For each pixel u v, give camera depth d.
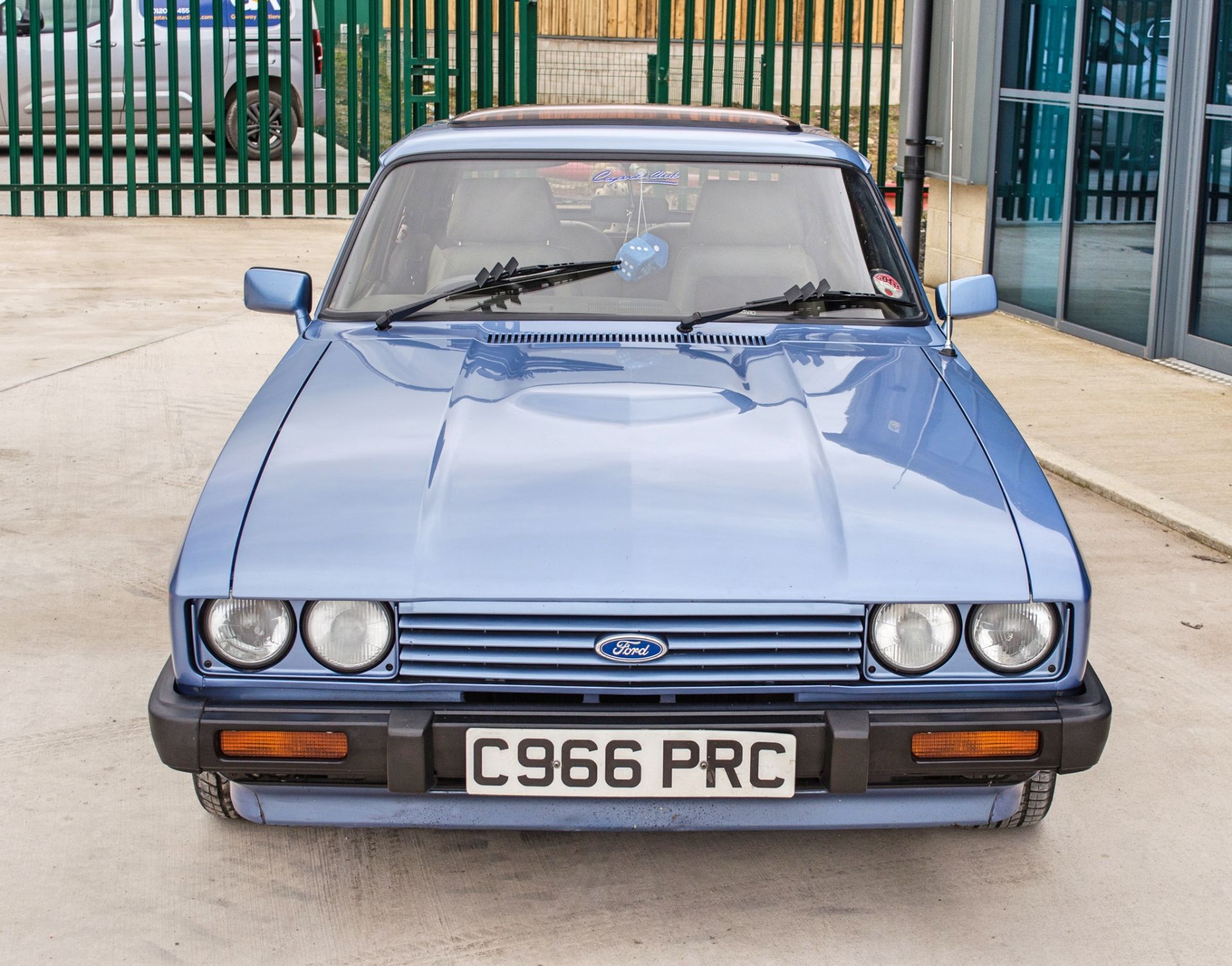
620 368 3.32
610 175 3.88
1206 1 7.36
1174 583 4.82
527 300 3.71
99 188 13.05
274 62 15.99
